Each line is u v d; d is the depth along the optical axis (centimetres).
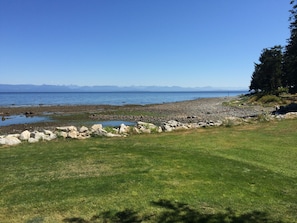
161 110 4819
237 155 1012
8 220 549
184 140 1266
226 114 3825
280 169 878
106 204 613
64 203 618
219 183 745
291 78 3675
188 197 657
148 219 557
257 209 616
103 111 4744
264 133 1413
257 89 8169
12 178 761
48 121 3406
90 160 920
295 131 1452
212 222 555
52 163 889
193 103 6931
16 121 3447
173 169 838
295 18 3228
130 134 1451
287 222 568
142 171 816
